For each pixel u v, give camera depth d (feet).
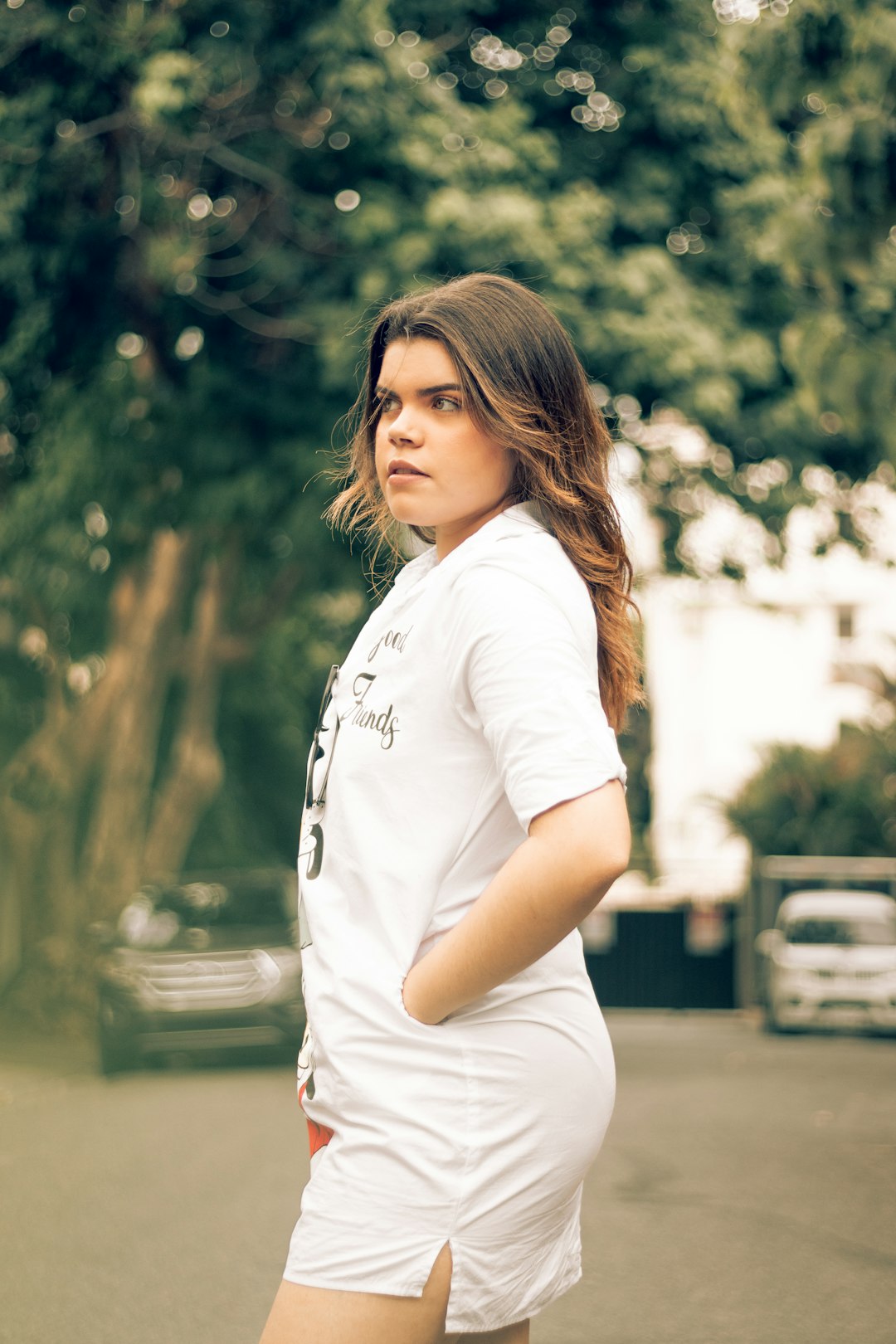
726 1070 46.68
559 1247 5.81
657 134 45.01
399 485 5.89
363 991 5.48
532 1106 5.47
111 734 57.21
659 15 45.24
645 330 41.01
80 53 39.22
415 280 39.42
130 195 42.11
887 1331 16.38
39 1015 55.57
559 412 5.90
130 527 47.96
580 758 5.11
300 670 72.13
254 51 40.60
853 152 24.27
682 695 119.55
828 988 61.72
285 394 45.50
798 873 78.18
